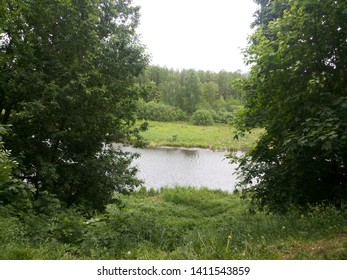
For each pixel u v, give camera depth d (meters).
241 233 5.92
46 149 9.88
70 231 5.93
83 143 10.85
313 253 3.89
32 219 6.26
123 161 11.83
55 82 9.12
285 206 6.62
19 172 8.14
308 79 5.97
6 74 8.73
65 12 9.52
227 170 28.39
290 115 6.36
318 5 5.54
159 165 29.84
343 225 4.70
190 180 23.95
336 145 5.45
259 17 11.09
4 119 9.75
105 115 10.34
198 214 13.42
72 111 9.55
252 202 7.89
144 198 17.22
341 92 5.91
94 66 9.89
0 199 6.76
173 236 6.77
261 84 6.77
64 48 9.69
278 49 6.00
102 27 11.07
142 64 11.12
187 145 45.09
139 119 12.38
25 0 8.74
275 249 4.32
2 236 4.76
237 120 7.96
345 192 6.41
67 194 10.79
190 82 86.19
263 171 7.55
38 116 8.79
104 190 11.08
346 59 5.84
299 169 6.54
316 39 5.83
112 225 6.64
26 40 9.09
